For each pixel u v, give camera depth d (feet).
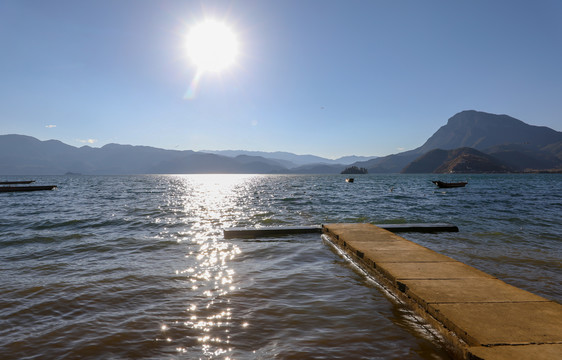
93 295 20.62
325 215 67.10
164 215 68.44
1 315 17.47
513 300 16.79
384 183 331.77
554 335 12.92
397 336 15.10
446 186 213.66
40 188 187.21
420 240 39.52
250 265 28.55
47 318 17.10
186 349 13.76
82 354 13.37
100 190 195.83
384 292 21.42
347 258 30.73
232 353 13.37
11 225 53.52
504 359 11.11
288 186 254.88
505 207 82.74
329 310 18.16
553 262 28.94
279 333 15.25
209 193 166.09
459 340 13.38
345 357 13.04
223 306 18.71
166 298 20.11
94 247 36.35
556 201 102.68
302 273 25.89
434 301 16.56
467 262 28.91
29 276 24.95
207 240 40.73
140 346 14.05
